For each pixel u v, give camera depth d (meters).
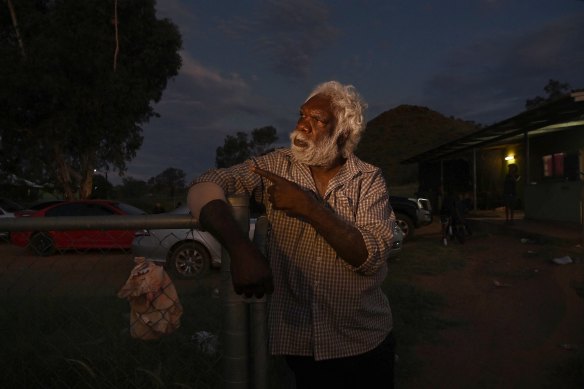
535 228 13.55
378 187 1.69
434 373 4.65
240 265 1.29
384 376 1.76
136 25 28.58
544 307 6.76
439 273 9.11
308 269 1.63
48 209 12.54
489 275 8.86
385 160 60.09
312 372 1.69
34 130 26.75
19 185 33.22
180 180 74.56
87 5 26.48
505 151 22.47
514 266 9.51
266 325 1.72
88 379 2.31
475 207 21.23
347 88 1.70
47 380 2.28
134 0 28.33
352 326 1.65
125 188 71.75
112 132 27.70
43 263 2.07
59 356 2.31
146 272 1.73
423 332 5.74
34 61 25.11
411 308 6.61
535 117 14.21
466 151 23.17
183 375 2.37
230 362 1.62
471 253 11.18
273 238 1.69
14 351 2.26
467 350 5.23
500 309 6.76
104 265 2.18
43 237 2.03
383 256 1.53
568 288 7.66
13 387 2.26
